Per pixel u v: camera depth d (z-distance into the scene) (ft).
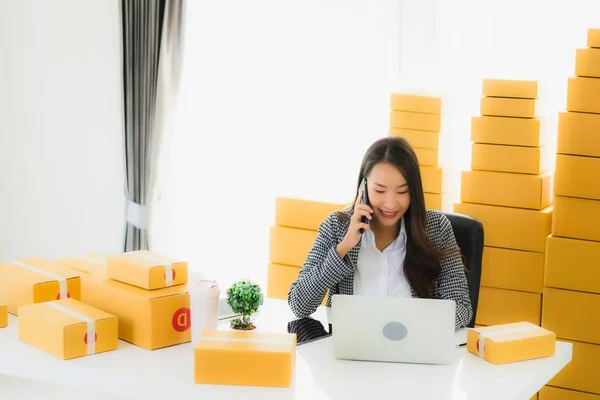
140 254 8.42
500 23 12.33
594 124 10.25
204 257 15.21
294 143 14.29
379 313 7.32
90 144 14.99
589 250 10.44
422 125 11.53
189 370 7.17
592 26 11.72
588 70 10.21
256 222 14.84
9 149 14.76
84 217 15.11
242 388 6.77
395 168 8.17
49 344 7.54
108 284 8.11
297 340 7.93
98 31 14.80
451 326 7.27
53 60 14.67
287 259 11.37
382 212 8.30
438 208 11.58
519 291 11.05
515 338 7.44
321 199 11.28
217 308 7.65
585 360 10.66
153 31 14.21
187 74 14.88
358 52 13.55
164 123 14.49
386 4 13.17
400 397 6.59
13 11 14.52
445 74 12.80
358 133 13.74
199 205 15.16
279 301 9.28
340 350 7.38
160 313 7.70
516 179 10.90
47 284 8.39
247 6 14.39
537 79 11.12
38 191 14.90
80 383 7.11
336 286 8.75
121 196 15.12
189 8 14.70
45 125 14.79
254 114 14.58
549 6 11.96
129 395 6.91
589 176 10.35
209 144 14.97
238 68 14.60
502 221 11.00
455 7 12.62
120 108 15.01
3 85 14.61
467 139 12.80
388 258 8.68
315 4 13.82
